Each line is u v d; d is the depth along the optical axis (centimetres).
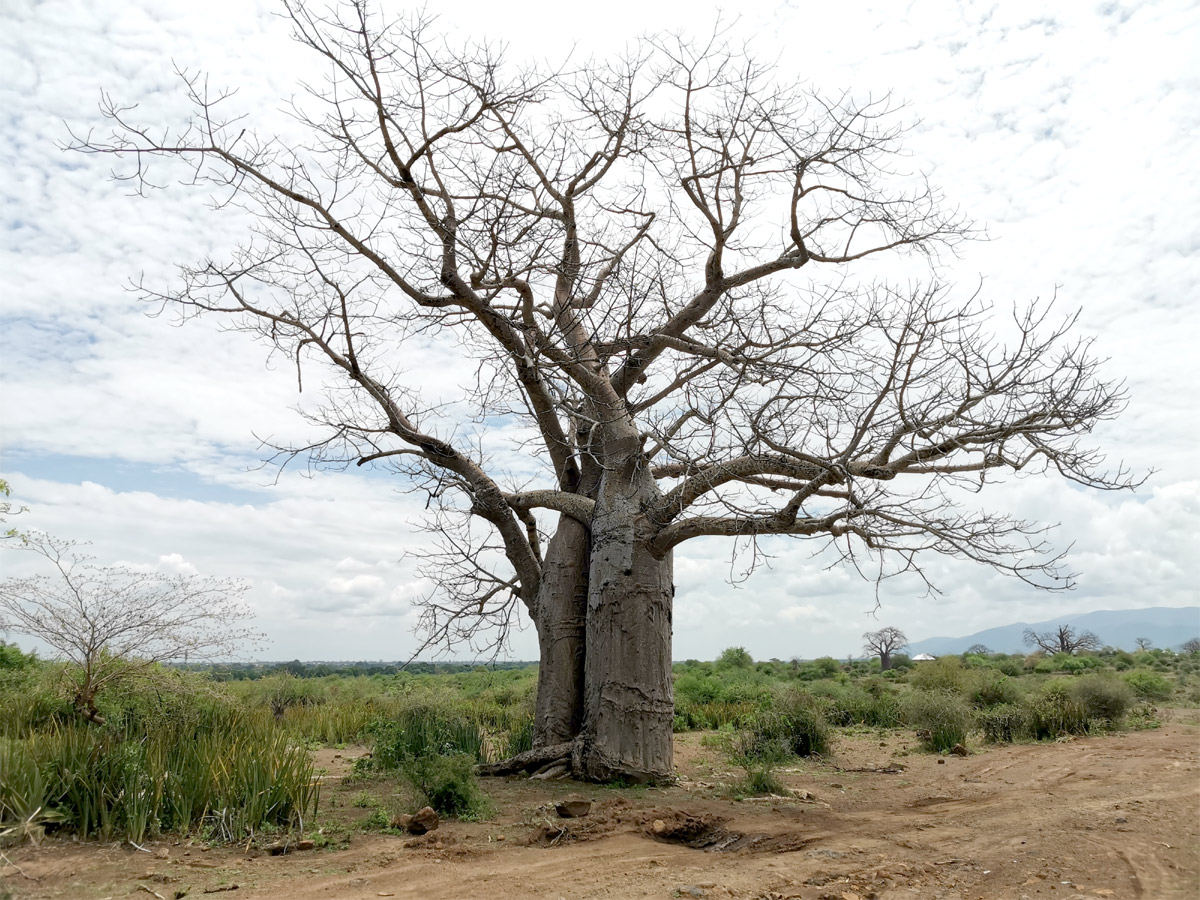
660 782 1005
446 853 634
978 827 740
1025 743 1503
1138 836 670
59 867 554
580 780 1014
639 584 1058
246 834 662
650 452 1112
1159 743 1362
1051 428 896
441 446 1190
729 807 845
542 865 605
